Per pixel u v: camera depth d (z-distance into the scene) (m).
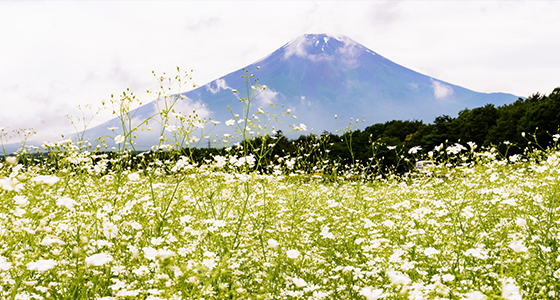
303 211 6.40
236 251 3.83
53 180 2.69
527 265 3.53
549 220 5.11
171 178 7.46
